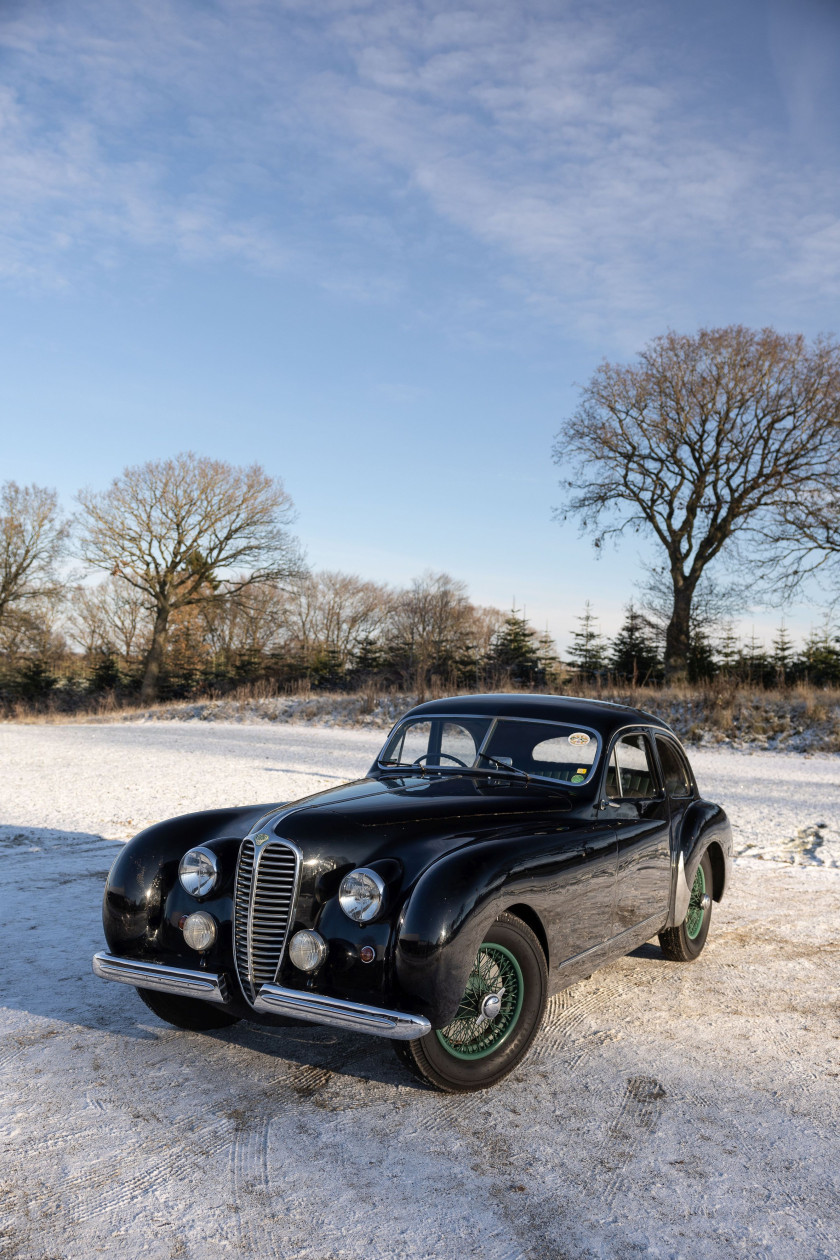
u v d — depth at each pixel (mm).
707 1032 4719
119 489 48906
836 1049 4516
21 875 8039
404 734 5492
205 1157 3293
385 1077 4066
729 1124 3664
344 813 4102
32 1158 3264
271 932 3908
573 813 4656
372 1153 3350
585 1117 3695
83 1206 2957
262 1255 2707
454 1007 3551
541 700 5520
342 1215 2932
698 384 35719
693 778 6340
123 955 4285
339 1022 3545
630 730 5363
